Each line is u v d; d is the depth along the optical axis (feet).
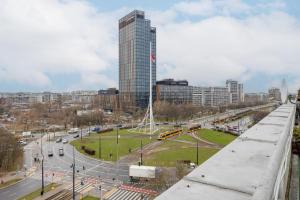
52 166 294.87
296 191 131.85
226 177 34.27
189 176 34.55
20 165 296.30
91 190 219.20
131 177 238.27
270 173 32.45
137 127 568.82
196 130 515.91
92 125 644.27
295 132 217.77
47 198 203.51
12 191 218.59
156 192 206.08
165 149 357.00
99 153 340.18
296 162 188.44
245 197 28.63
